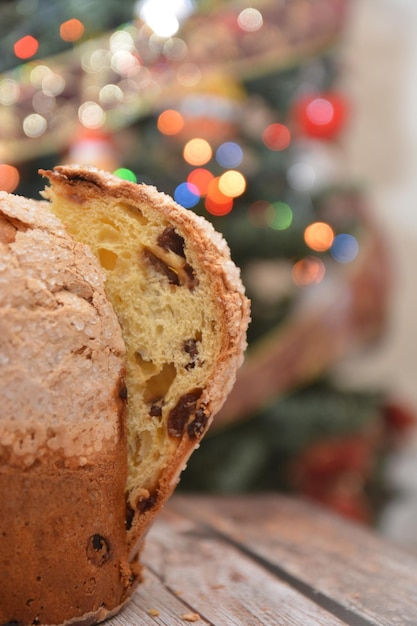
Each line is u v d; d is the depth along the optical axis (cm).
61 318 32
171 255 34
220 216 67
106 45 61
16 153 60
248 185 71
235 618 35
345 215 75
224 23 65
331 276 74
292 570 42
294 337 73
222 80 66
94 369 32
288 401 73
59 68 61
